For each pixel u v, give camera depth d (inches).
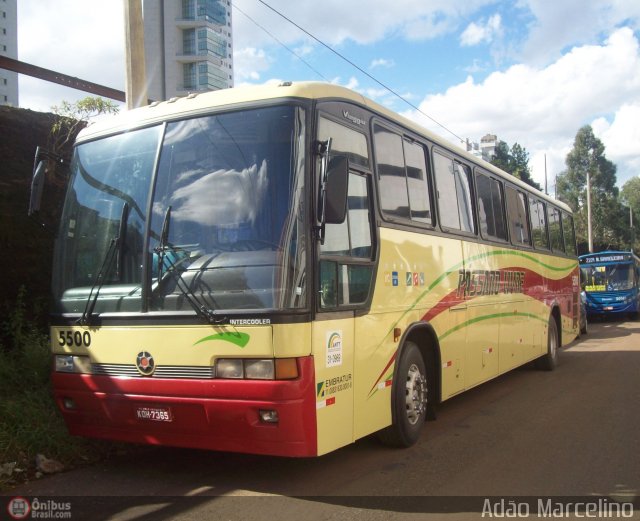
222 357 180.1
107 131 221.1
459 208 308.2
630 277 1090.1
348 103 215.0
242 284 179.8
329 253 192.7
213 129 197.8
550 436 269.9
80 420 208.8
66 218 221.6
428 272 262.7
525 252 415.5
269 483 203.9
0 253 323.0
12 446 217.3
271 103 192.1
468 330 307.1
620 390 381.4
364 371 208.2
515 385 408.2
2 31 3105.3
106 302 200.5
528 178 1635.1
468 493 196.1
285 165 185.3
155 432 195.2
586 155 2564.0
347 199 197.3
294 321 175.2
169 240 193.9
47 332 329.1
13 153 344.2
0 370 268.4
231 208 188.2
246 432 179.2
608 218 2503.7
